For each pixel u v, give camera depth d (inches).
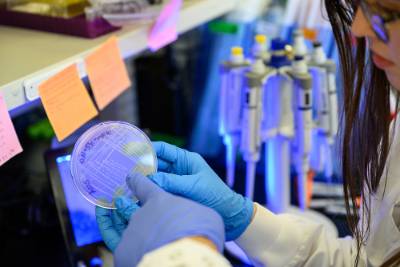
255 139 48.7
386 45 26.9
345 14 34.7
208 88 72.8
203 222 26.5
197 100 74.5
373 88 36.2
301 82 47.4
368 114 37.0
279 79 48.4
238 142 51.2
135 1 43.8
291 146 53.5
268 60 48.8
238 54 49.1
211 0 49.6
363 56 35.3
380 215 37.0
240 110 49.0
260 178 62.5
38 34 40.6
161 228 26.7
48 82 33.4
